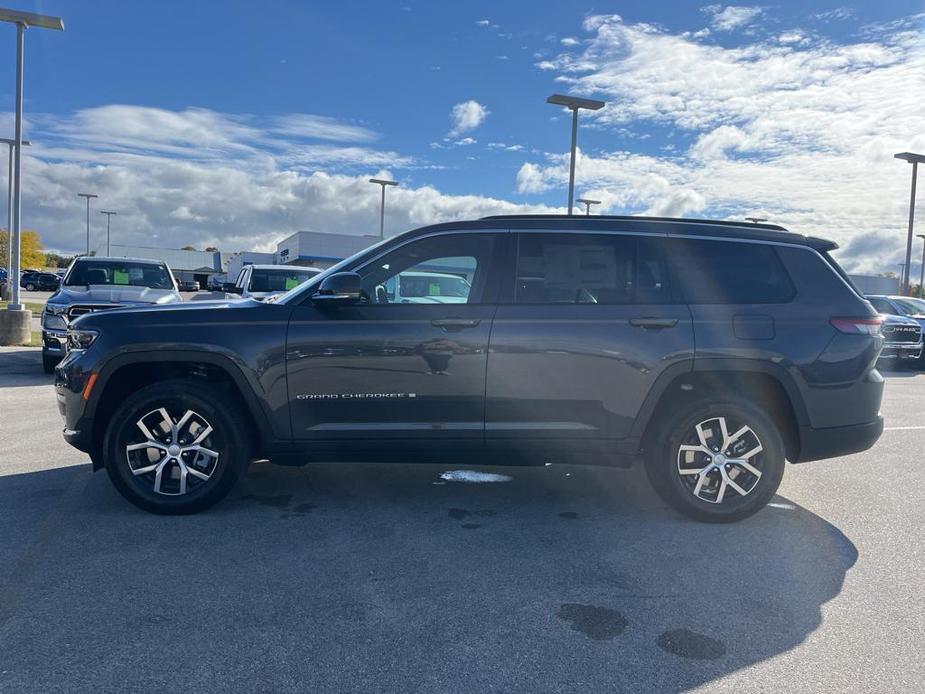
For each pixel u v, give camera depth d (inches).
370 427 179.9
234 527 174.2
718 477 182.1
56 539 164.1
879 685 109.9
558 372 178.2
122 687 105.6
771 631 126.6
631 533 176.1
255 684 107.3
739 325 180.2
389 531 173.9
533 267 183.3
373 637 121.9
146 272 497.7
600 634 124.4
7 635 120.1
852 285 191.2
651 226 188.1
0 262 2972.4
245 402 186.1
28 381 432.1
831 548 167.8
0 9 601.6
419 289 185.8
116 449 178.5
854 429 184.9
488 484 218.1
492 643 120.7
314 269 534.0
